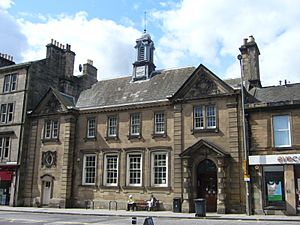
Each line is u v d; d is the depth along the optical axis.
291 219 19.81
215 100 26.48
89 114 32.25
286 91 26.20
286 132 24.16
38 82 35.56
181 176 26.23
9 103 35.56
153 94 30.81
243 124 24.30
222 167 24.50
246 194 23.39
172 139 27.73
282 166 23.77
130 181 28.98
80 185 30.88
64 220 19.77
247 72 29.20
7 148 34.47
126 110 30.44
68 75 37.81
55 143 32.47
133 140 29.42
